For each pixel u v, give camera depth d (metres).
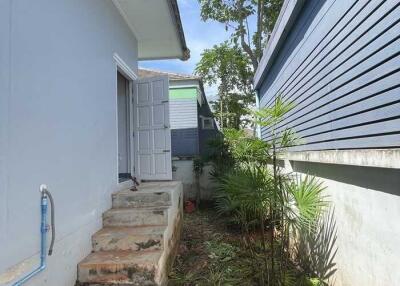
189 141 10.63
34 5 2.76
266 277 3.91
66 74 3.34
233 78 15.04
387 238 2.39
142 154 6.31
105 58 4.58
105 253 3.75
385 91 2.24
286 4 4.69
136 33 6.45
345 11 2.88
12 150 2.42
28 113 2.63
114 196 4.64
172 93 10.83
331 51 3.25
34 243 2.64
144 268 3.36
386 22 2.20
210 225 7.19
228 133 4.88
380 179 2.49
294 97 4.86
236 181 3.67
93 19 4.15
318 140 3.74
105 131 4.49
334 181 3.47
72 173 3.41
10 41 2.43
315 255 3.88
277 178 3.65
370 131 2.47
